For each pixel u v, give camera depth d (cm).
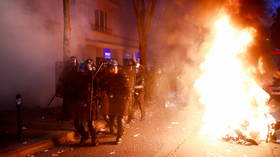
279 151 529
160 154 522
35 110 998
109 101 592
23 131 659
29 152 526
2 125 731
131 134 682
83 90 564
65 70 697
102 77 585
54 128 689
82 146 581
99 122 768
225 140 613
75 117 570
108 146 579
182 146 573
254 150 538
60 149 560
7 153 485
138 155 517
